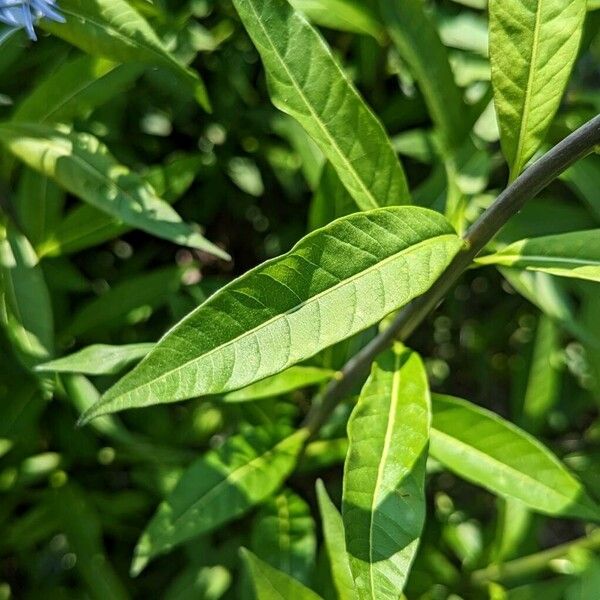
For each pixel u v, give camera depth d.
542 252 0.46
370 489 0.43
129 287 0.58
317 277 0.41
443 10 0.61
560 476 0.50
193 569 0.59
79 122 0.58
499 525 0.60
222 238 0.68
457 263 0.45
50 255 0.55
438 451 0.51
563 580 0.58
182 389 0.40
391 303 0.41
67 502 0.59
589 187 0.57
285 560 0.53
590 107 0.62
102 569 0.58
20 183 0.55
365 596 0.42
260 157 0.65
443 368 0.71
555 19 0.44
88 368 0.47
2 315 0.51
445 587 0.60
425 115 0.63
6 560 0.65
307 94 0.46
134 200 0.50
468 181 0.56
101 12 0.47
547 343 0.62
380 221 0.42
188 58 0.59
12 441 0.58
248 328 0.40
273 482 0.53
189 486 0.52
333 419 0.55
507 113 0.45
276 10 0.46
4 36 0.49
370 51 0.61
